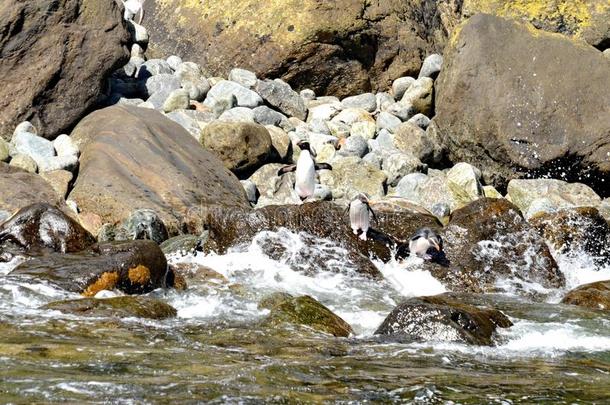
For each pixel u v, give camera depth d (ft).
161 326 55.36
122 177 92.63
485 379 46.29
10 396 38.91
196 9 134.62
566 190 110.32
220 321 58.59
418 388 43.83
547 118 113.80
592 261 86.58
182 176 95.71
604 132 112.98
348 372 46.24
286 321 57.88
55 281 63.62
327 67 128.47
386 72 131.44
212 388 41.57
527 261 81.20
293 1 128.26
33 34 106.01
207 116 115.85
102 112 105.81
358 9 128.57
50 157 97.19
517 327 61.26
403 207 93.20
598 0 128.26
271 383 43.11
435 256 80.48
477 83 116.47
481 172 116.47
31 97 104.12
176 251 81.76
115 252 67.92
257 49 128.16
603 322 64.54
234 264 78.95
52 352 46.39
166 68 126.72
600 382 46.57
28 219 75.20
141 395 39.96
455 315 56.75
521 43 118.62
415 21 134.31
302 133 116.67
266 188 105.50
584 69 116.78
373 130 121.29
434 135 119.85
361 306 70.03
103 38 110.11
